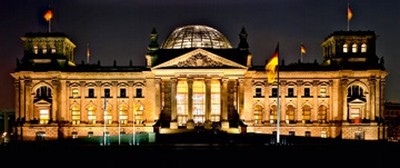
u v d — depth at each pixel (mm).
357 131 153250
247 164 91188
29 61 158250
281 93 156250
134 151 91250
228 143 113250
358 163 90938
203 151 91438
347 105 154625
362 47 157500
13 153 91312
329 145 97000
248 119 153250
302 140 115125
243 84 149750
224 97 148375
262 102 155875
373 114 153875
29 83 155250
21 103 155500
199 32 168000
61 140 115312
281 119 155625
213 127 141500
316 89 156000
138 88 157000
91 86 157500
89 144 108562
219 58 148125
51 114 155250
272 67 118938
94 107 157500
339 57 156500
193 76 148875
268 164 91438
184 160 91000
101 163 90500
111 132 156000
